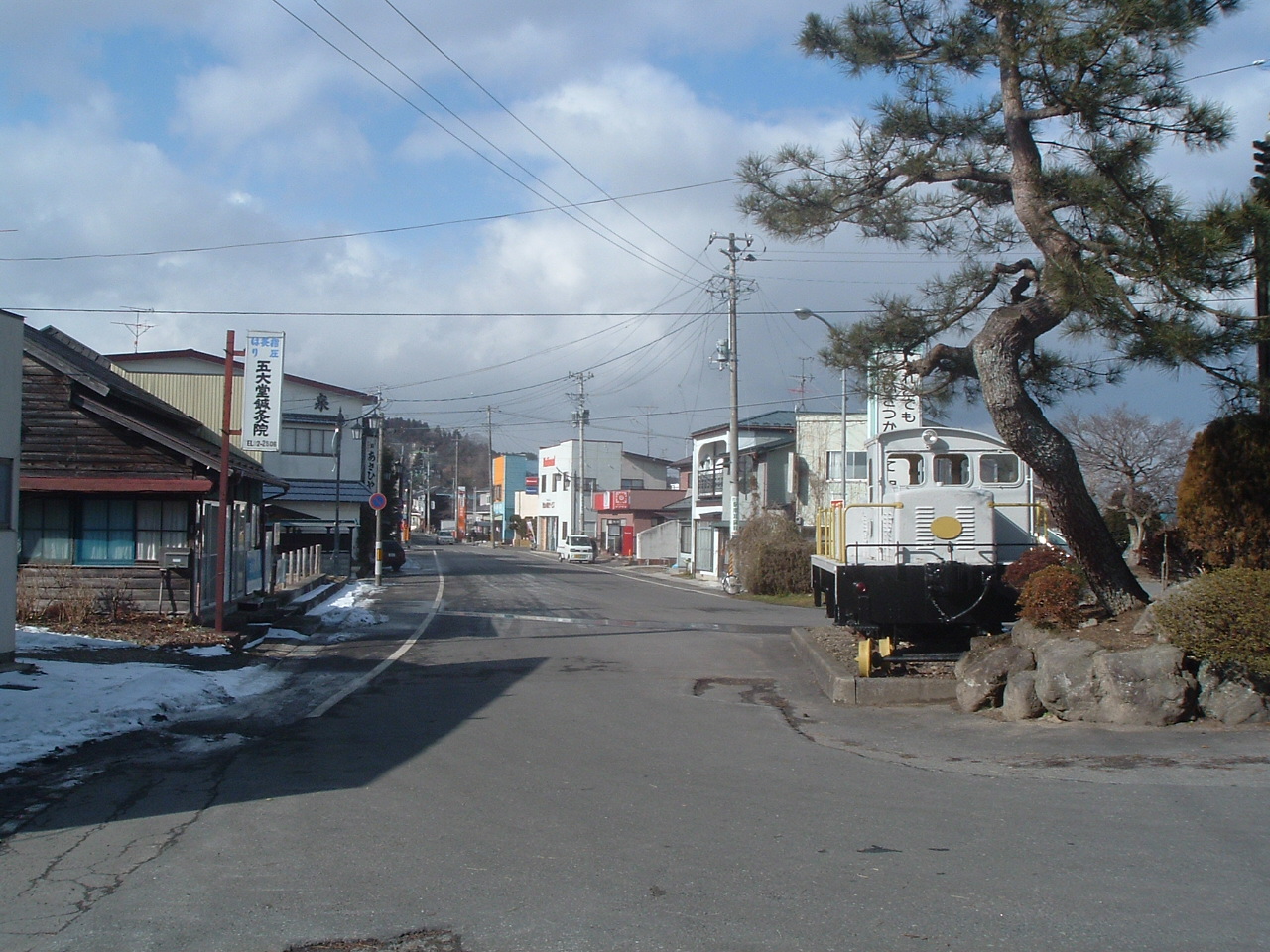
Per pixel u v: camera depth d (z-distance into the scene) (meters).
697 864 5.96
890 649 13.51
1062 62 10.40
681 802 7.41
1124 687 9.66
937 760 8.88
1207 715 9.57
